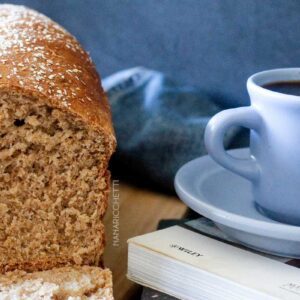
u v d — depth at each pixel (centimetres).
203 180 59
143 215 64
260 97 54
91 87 57
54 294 52
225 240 55
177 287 52
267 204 55
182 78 76
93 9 77
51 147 53
